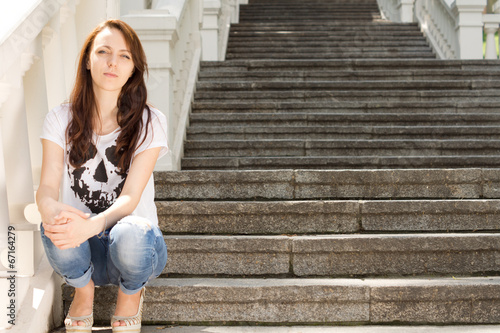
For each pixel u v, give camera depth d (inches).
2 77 82.7
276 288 96.1
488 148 173.0
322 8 436.8
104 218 76.4
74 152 82.8
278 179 130.6
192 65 231.6
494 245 106.3
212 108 207.5
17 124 90.2
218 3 314.5
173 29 158.4
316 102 206.4
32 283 89.4
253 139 188.2
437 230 117.4
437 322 95.8
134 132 83.1
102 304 95.3
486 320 95.8
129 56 82.5
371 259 106.2
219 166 166.6
